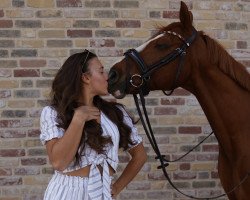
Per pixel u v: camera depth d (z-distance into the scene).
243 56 4.40
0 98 4.18
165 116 4.33
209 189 4.43
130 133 2.69
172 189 4.40
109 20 4.21
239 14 4.37
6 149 4.22
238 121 3.07
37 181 4.27
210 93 3.08
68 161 2.35
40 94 4.20
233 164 3.11
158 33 3.12
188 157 4.39
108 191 2.49
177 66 3.04
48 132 2.42
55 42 4.18
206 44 3.08
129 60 3.04
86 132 2.45
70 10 4.17
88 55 2.53
